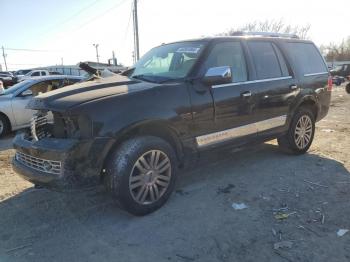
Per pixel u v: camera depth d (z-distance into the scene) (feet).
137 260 10.19
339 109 39.99
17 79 82.12
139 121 12.04
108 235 11.55
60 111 11.42
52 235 11.65
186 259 10.18
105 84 13.33
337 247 10.60
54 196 14.75
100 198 14.38
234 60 15.89
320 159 19.13
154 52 17.12
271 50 17.95
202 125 14.08
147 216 12.75
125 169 11.83
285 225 11.92
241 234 11.41
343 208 13.10
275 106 17.38
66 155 11.09
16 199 14.61
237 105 15.35
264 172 17.12
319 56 21.15
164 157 12.94
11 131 29.14
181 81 13.83
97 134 11.32
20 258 10.42
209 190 15.01
